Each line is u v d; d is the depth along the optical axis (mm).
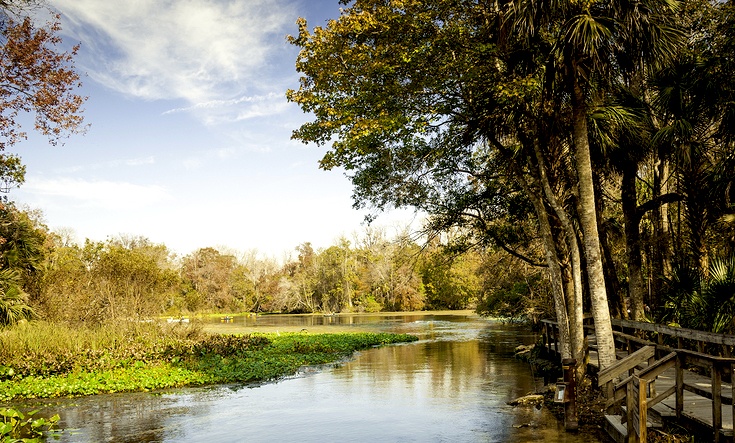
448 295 73625
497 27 11734
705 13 13508
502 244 19281
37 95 11570
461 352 23844
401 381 16188
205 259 95062
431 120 13547
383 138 13883
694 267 14961
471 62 12219
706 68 12938
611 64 11391
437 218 18609
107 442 9695
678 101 13523
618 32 10625
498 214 18875
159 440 9812
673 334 10641
